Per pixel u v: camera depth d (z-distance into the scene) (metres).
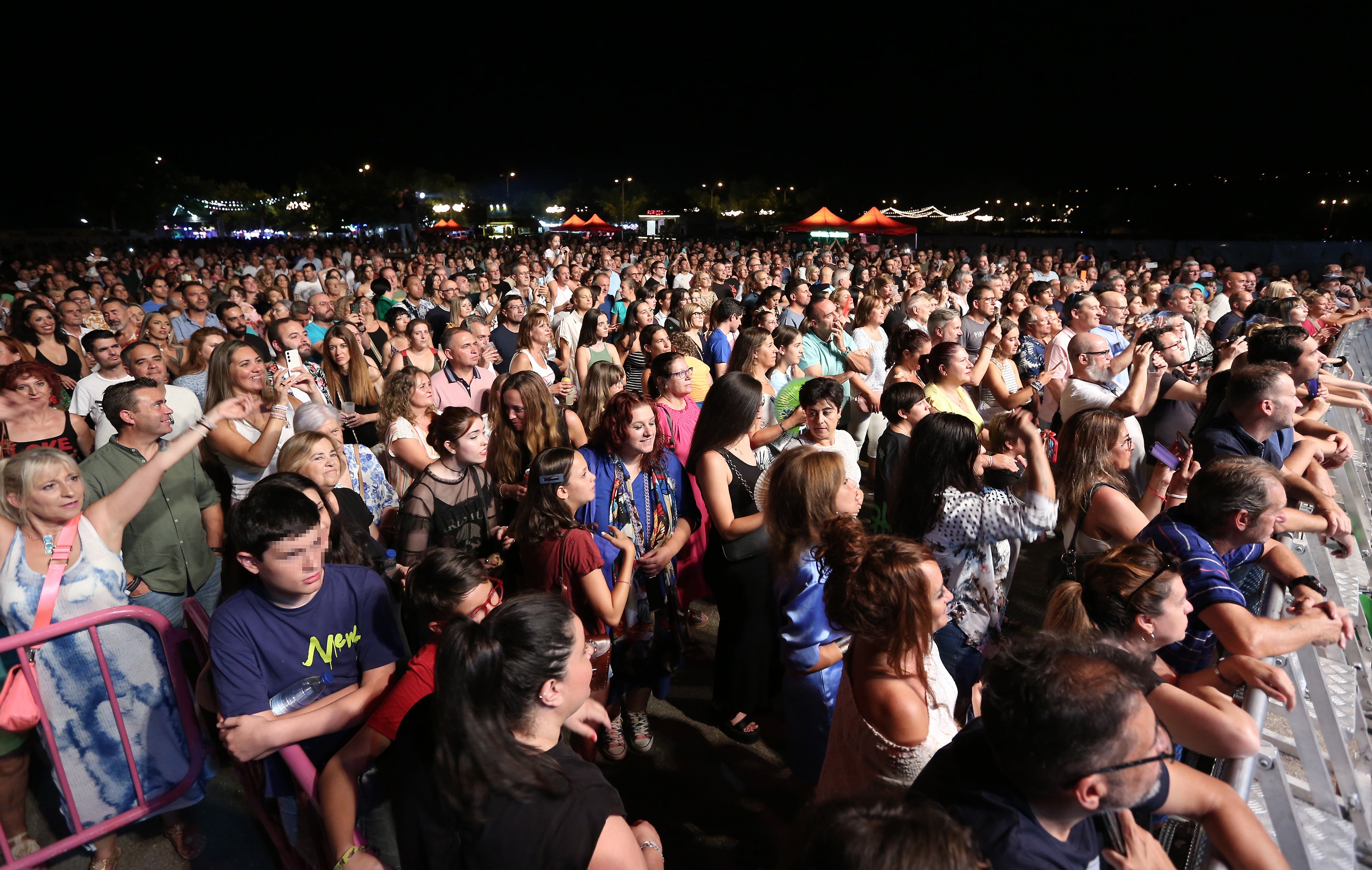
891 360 6.87
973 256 25.22
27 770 3.06
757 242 33.81
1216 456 3.74
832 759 2.50
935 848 1.23
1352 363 6.95
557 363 7.83
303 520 2.31
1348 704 2.92
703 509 4.06
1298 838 2.05
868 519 6.54
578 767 1.78
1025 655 1.57
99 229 61.31
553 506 3.23
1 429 4.54
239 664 2.35
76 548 2.99
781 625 3.11
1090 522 3.58
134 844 3.27
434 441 3.75
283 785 2.46
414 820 1.74
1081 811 1.53
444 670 1.69
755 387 3.73
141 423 3.71
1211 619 2.51
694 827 3.33
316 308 8.37
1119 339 6.79
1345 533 3.28
